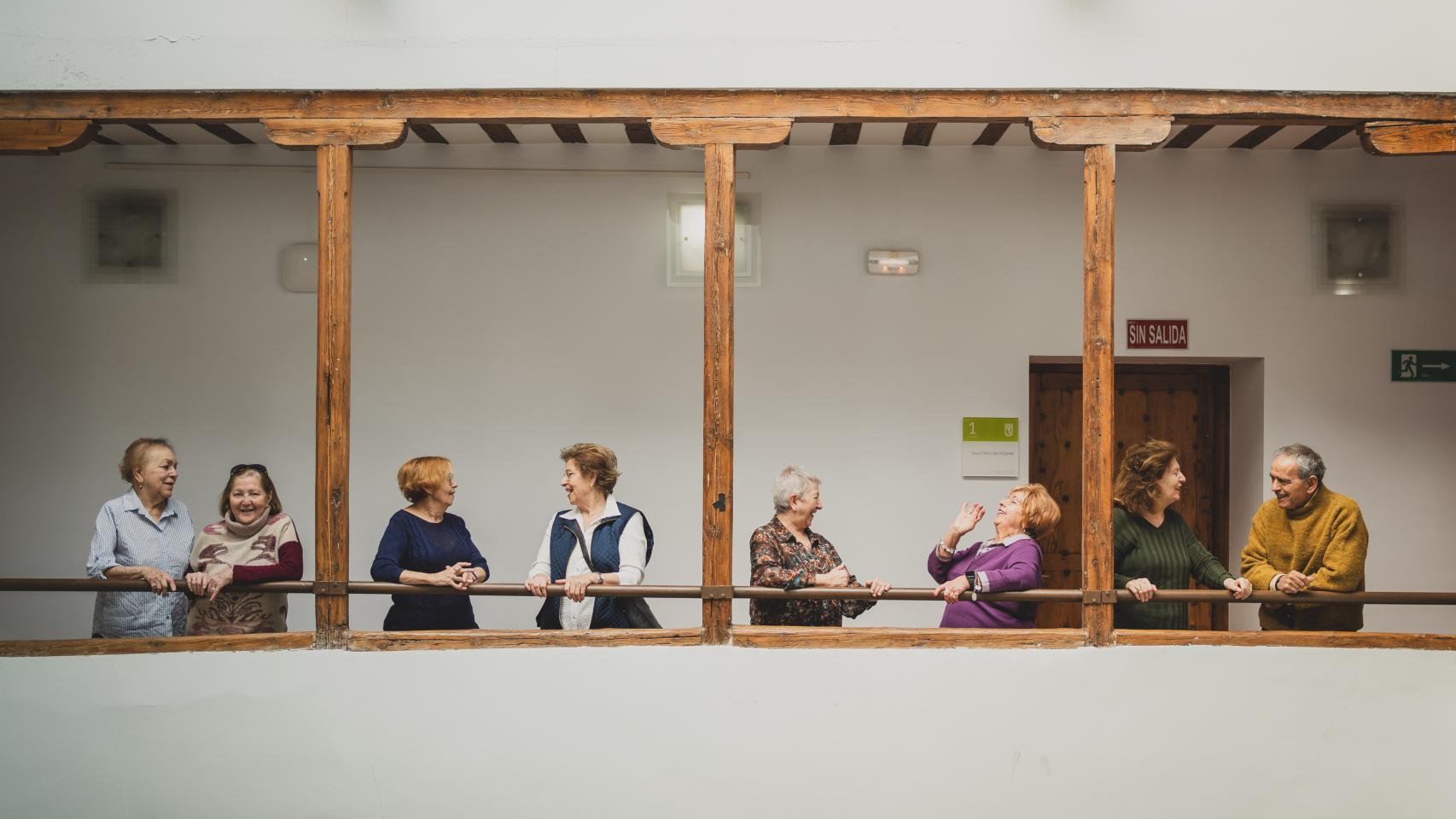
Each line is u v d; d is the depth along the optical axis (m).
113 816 5.38
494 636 5.41
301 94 5.49
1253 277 7.23
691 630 5.41
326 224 5.46
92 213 7.20
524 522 7.25
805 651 5.38
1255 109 5.42
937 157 7.26
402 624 5.55
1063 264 7.26
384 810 5.39
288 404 7.23
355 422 7.23
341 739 5.40
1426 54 5.43
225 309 7.22
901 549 7.26
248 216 7.23
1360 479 7.21
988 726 5.38
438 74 5.48
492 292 7.27
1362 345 7.21
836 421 7.27
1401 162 7.19
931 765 5.38
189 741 5.40
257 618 5.54
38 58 5.49
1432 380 7.19
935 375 7.27
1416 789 5.33
